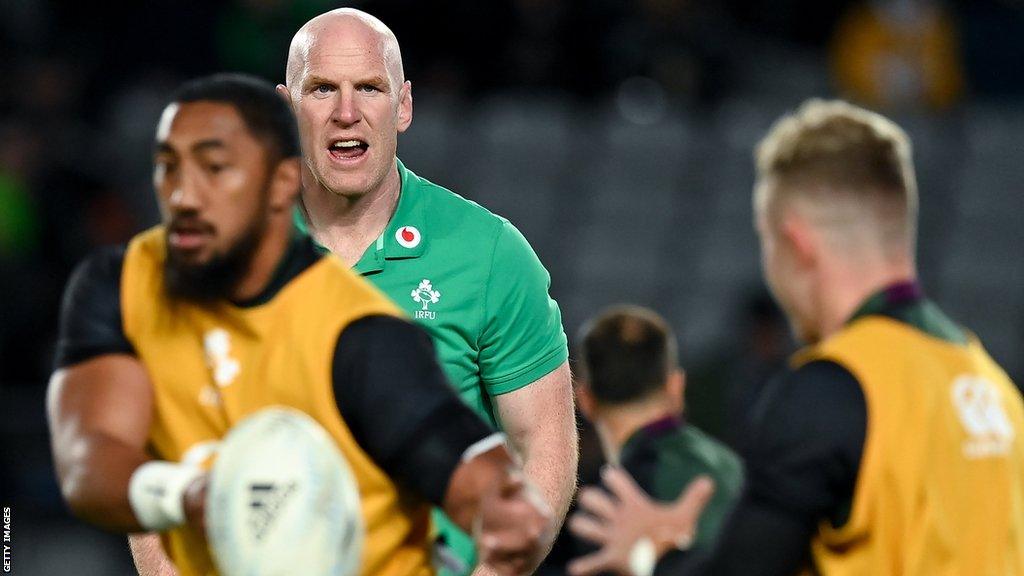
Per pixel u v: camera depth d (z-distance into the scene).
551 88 38.56
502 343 12.12
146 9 37.31
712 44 39.56
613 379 16.33
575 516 10.79
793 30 42.38
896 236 9.71
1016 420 9.80
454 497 7.32
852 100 40.03
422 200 12.22
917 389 9.17
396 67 11.82
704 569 9.09
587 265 37.25
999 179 38.16
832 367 9.18
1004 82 42.03
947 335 9.70
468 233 12.13
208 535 6.76
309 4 37.53
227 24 37.09
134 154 36.16
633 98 38.69
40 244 32.22
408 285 11.91
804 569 9.16
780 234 9.87
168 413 7.91
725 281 36.88
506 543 7.24
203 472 7.18
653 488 15.71
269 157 7.50
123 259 8.20
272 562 6.61
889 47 40.09
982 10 43.44
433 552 8.31
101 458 7.41
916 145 38.53
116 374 7.88
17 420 28.75
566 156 38.00
